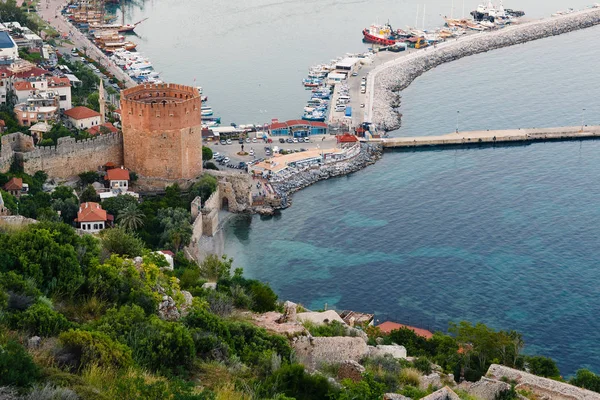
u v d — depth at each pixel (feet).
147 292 334.65
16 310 282.15
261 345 326.44
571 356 602.85
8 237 334.85
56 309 313.53
